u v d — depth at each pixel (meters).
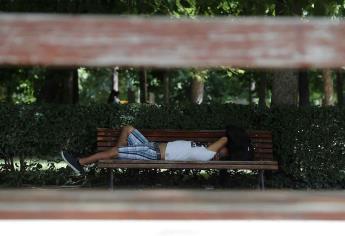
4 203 5.14
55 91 30.23
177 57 4.68
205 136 17.22
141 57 4.67
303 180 17.19
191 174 18.08
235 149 15.94
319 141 17.03
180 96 46.56
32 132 17.30
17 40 4.60
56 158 17.53
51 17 4.64
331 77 38.34
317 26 4.70
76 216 5.16
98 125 17.64
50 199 5.26
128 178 17.84
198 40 4.69
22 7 23.03
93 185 17.50
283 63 4.70
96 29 4.66
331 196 5.43
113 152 15.88
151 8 20.92
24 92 39.97
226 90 49.34
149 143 16.11
